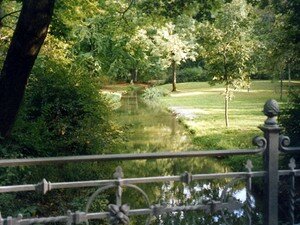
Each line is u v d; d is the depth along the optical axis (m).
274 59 17.00
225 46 19.88
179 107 31.14
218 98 35.41
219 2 10.41
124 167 14.96
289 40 13.61
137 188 3.25
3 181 6.07
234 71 20.41
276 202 3.42
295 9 12.54
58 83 9.83
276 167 3.41
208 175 3.31
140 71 43.41
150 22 12.38
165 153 3.17
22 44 6.60
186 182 3.27
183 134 21.53
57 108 9.84
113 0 13.12
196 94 39.56
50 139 9.52
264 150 3.39
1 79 6.82
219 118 24.47
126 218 3.21
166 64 41.31
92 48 18.33
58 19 10.69
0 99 6.81
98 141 10.09
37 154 9.05
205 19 10.56
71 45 16.19
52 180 8.34
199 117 25.62
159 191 10.72
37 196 7.59
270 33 17.17
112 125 11.30
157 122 25.89
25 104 9.17
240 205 3.48
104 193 8.46
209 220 6.79
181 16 10.88
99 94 10.53
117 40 15.40
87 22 16.08
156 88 40.53
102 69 19.06
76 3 11.18
